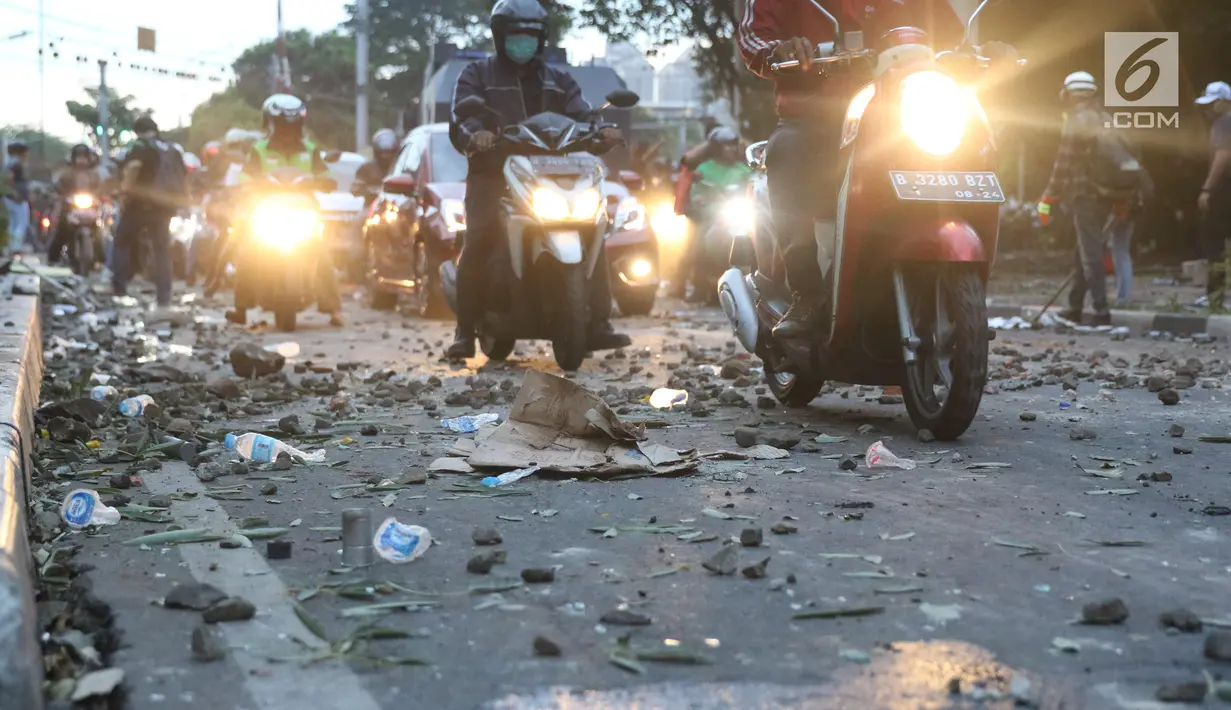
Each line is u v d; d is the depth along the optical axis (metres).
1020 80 20.20
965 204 5.17
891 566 3.57
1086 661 2.82
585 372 8.33
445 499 4.45
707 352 9.58
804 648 2.91
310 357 9.46
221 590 3.33
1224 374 7.93
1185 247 22.72
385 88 80.75
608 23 24.53
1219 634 2.85
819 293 5.76
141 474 4.91
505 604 3.24
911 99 5.21
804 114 5.79
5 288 10.90
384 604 3.22
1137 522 4.06
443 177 13.39
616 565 3.60
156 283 14.91
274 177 11.98
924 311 5.59
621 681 2.72
